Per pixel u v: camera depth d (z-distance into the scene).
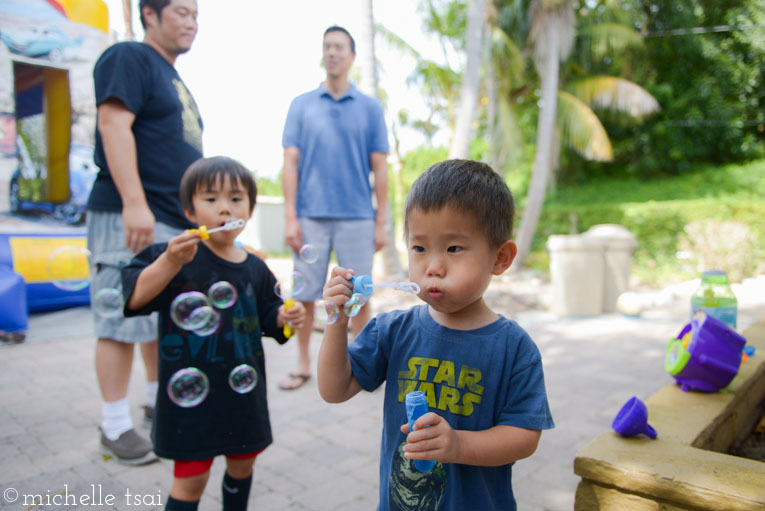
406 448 1.06
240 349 1.86
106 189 2.52
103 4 6.68
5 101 6.01
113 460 2.57
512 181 16.53
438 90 14.63
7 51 5.98
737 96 15.77
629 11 13.72
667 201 13.84
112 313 2.42
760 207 11.15
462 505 1.20
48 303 5.98
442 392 1.24
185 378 1.75
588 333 5.43
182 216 2.67
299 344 3.76
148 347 2.81
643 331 5.48
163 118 2.57
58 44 6.29
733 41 15.59
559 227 13.59
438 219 1.14
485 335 1.26
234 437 1.79
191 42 2.67
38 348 4.77
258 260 2.05
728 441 2.04
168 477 2.41
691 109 15.31
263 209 16.47
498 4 10.72
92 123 6.58
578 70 12.80
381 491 1.32
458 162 1.23
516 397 1.21
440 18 12.72
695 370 2.01
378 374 1.37
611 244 6.53
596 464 1.48
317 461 2.61
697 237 9.53
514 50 10.34
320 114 3.47
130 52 2.44
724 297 2.42
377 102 3.67
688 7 15.07
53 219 6.32
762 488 1.30
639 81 15.74
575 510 1.54
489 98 11.27
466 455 1.10
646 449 1.54
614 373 4.02
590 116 11.32
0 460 2.57
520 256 11.35
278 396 3.53
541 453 2.65
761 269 9.84
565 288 6.29
